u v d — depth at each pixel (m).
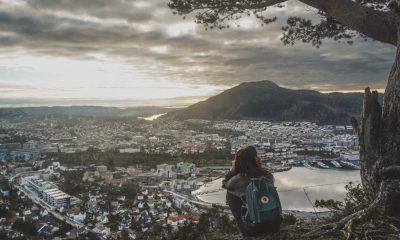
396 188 5.69
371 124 6.29
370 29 7.29
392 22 7.09
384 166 6.03
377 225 5.51
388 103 6.30
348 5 7.47
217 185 80.00
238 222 6.00
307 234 5.76
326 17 9.91
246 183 5.80
